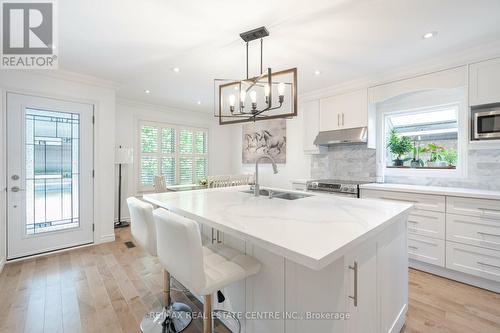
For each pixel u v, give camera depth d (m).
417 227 2.63
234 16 1.89
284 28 2.07
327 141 3.70
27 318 1.82
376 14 1.87
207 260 1.45
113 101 3.53
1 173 2.71
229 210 1.61
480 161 2.69
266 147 5.38
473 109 2.50
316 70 3.03
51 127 3.06
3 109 2.74
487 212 2.20
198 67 2.92
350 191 3.25
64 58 2.65
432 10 1.82
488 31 2.11
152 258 2.94
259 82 2.45
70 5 1.74
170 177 5.23
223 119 5.52
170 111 5.19
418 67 2.83
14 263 2.77
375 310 1.33
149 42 2.30
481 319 1.81
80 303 2.02
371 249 1.28
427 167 3.17
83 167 3.30
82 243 3.30
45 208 3.04
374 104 3.53
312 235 1.09
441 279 2.45
